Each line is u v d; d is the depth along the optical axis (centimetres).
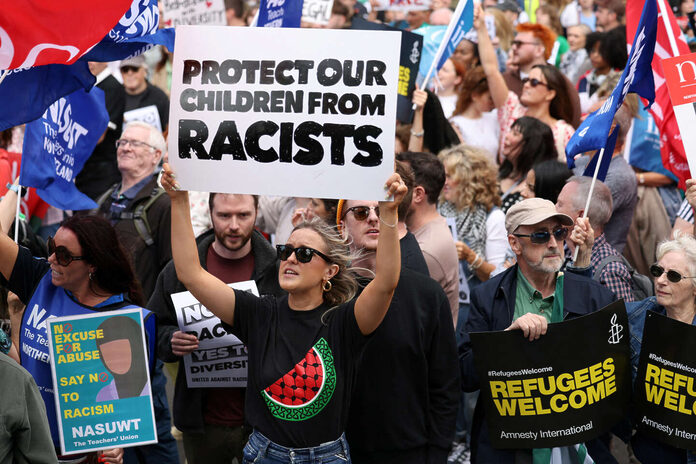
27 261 465
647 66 544
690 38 1004
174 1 866
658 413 430
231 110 392
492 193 670
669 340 426
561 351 428
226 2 1184
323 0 852
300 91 388
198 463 495
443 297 443
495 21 1070
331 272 403
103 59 455
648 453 441
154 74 1098
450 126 816
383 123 383
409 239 477
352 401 435
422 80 961
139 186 657
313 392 389
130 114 908
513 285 462
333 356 392
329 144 386
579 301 446
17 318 520
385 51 383
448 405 441
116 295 449
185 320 471
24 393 353
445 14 1117
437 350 440
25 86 423
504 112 893
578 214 539
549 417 430
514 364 430
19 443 353
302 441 387
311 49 387
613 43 980
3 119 418
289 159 389
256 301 411
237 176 393
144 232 638
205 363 474
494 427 433
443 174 553
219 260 507
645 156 806
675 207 812
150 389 427
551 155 748
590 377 430
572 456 438
